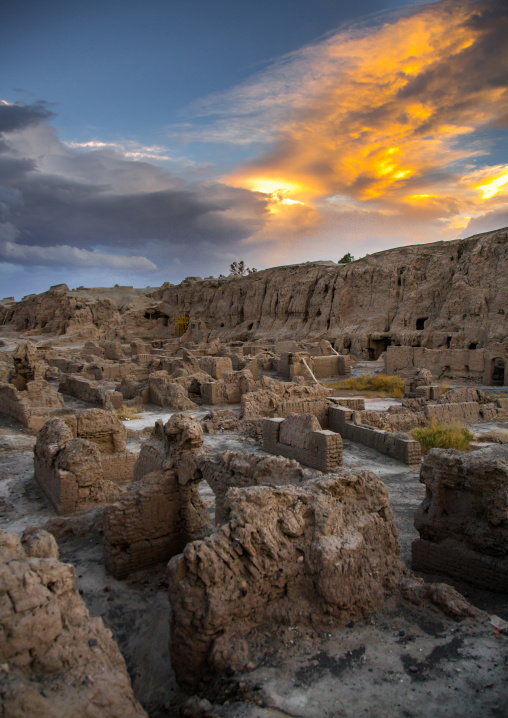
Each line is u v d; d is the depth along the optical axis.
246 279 84.44
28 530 7.79
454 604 6.56
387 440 18.45
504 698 5.09
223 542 6.21
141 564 9.48
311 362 43.84
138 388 32.28
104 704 4.27
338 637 6.05
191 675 5.74
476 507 8.75
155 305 94.88
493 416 24.72
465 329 48.03
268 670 5.47
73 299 88.19
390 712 4.92
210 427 22.73
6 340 79.38
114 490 13.28
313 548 6.57
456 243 59.03
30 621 4.50
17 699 3.89
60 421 14.97
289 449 18.02
